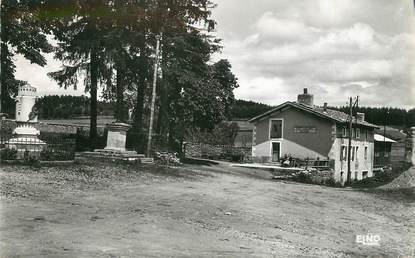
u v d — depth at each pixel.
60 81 32.59
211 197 15.34
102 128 39.28
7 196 10.51
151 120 29.11
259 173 33.84
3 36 25.86
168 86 33.03
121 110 32.44
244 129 67.62
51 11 21.78
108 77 31.33
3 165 15.45
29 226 8.09
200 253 7.78
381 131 58.06
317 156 40.97
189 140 56.41
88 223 8.93
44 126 35.84
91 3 23.77
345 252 9.91
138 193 14.01
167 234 8.93
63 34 31.03
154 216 10.54
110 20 27.77
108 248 7.31
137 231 8.82
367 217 16.14
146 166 23.19
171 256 7.33
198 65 35.53
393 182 31.05
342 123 41.69
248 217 12.38
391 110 56.38
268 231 10.88
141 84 34.00
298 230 11.69
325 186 31.25
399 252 10.70
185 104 33.66
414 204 21.45
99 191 13.34
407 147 34.12
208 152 51.62
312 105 44.91
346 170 43.28
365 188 31.34
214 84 35.69
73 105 61.16
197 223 10.50
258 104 88.00
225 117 40.91
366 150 49.09
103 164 20.64
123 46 31.20
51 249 6.86
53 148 19.25
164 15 30.38
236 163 41.66
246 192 18.48
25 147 17.83
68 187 13.12
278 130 43.56
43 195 11.27
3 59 29.72
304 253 9.07
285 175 33.84
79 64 32.19
